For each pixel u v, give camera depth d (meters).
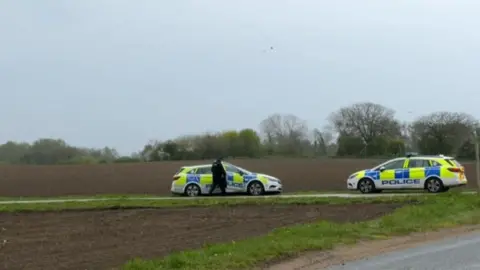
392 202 22.11
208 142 77.75
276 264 11.16
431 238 14.29
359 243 13.47
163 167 58.84
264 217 19.50
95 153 76.50
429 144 74.06
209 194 29.55
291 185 40.03
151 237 15.48
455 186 26.39
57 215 21.80
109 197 30.34
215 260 10.95
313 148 85.88
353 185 27.88
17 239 15.70
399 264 10.88
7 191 40.12
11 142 77.50
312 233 14.16
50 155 76.88
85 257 12.38
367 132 84.75
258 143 82.31
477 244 13.12
